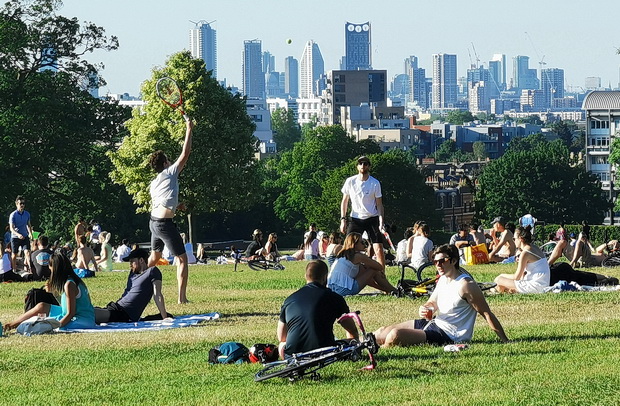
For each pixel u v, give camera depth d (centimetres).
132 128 8750
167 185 2575
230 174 8625
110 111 9069
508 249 3903
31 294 2169
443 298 1766
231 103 8769
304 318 1557
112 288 3253
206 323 2245
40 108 8300
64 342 1991
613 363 1550
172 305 2598
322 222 12838
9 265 3609
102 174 8981
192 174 8512
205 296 2839
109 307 2253
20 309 2670
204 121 8550
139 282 2280
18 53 8538
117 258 5828
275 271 4019
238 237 14162
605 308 2264
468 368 1555
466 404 1332
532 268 2617
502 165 15225
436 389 1427
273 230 14512
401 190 12494
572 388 1388
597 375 1460
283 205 14950
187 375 1611
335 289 2559
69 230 11000
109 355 1833
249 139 8800
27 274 3656
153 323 2230
